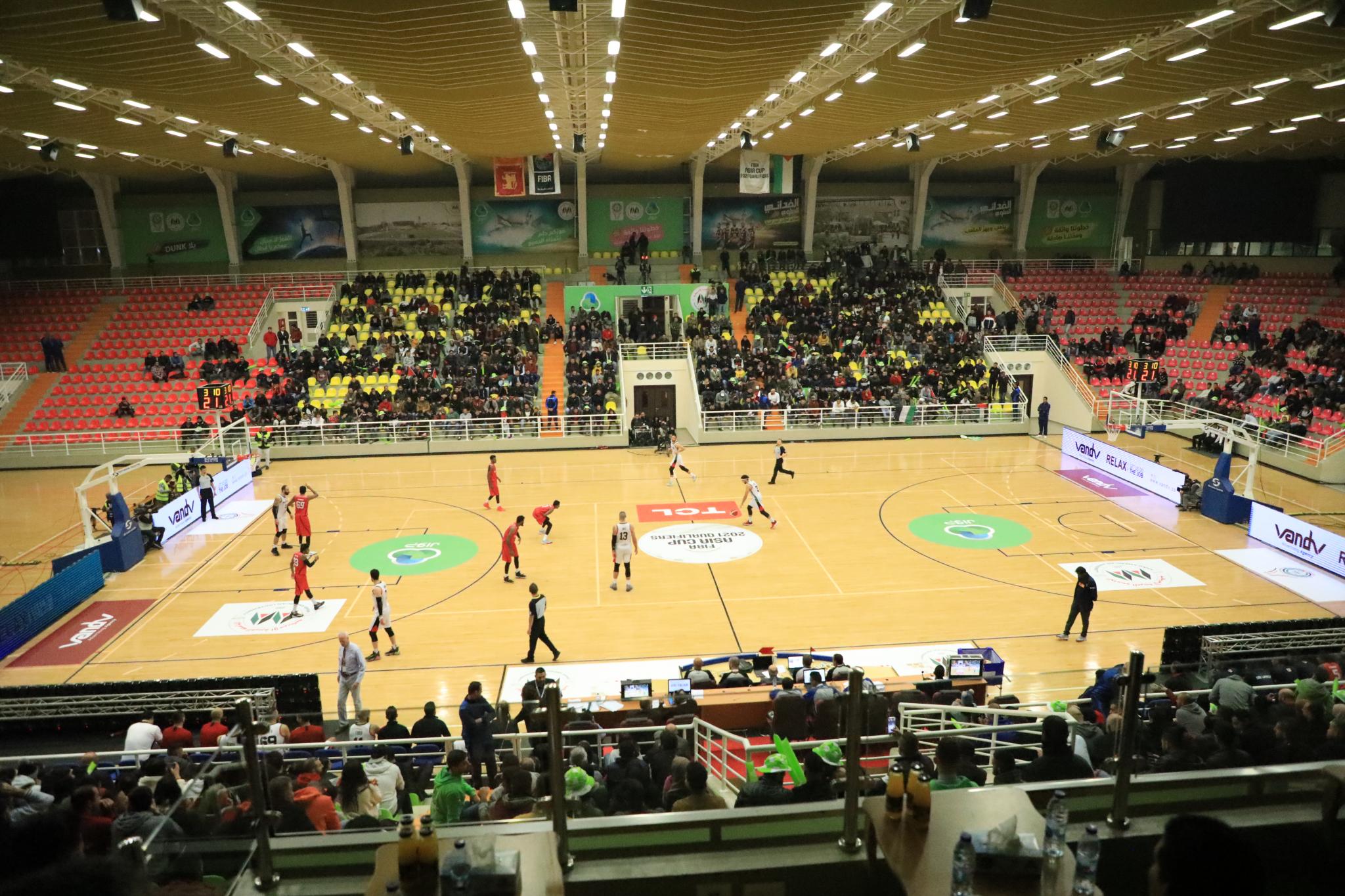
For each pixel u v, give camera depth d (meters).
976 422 33.25
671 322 38.62
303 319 38.28
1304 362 32.81
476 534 21.70
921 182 42.41
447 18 14.92
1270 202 39.56
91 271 40.88
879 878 4.28
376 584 14.77
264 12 14.40
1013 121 27.73
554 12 14.92
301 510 19.97
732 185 42.34
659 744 8.57
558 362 35.22
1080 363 36.38
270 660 14.95
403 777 9.33
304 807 6.14
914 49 17.41
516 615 16.69
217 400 25.88
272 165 36.91
